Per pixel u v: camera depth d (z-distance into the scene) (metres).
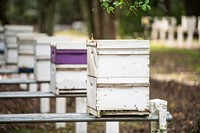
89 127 12.26
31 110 13.88
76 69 9.13
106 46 7.19
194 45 32.56
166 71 21.06
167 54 27.30
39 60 10.66
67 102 14.89
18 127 11.83
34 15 51.88
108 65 7.23
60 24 58.00
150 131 7.76
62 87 9.12
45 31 27.88
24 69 12.30
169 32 34.19
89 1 23.09
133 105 7.32
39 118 7.42
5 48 14.88
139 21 21.53
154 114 7.61
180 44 33.12
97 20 20.56
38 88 15.65
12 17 50.88
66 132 11.58
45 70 10.69
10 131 11.36
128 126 12.35
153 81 18.67
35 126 12.09
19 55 12.26
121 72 7.26
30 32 15.57
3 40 15.77
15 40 14.43
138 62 7.29
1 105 13.74
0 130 11.07
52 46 9.35
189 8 28.36
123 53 7.24
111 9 7.54
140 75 7.30
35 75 10.78
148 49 7.28
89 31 23.06
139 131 11.79
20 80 10.87
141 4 8.35
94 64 7.31
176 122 12.08
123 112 7.31
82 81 9.17
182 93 16.06
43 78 10.68
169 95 15.91
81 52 9.15
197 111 13.02
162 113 7.57
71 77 9.14
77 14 57.50
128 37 22.06
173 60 24.50
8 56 14.48
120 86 7.27
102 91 7.24
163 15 22.11
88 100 7.65
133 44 7.25
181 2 26.09
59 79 9.11
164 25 34.94
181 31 33.03
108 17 19.98
